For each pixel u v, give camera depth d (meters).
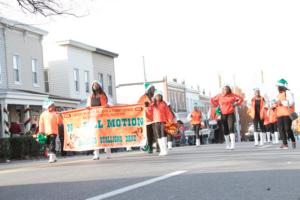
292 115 17.05
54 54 44.06
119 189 7.68
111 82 51.28
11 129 29.84
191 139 44.06
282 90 17.00
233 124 18.09
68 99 40.78
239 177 8.55
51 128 17.02
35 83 38.53
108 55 50.66
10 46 35.69
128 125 16.59
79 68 45.44
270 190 6.93
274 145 20.62
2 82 34.69
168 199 6.46
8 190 8.55
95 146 16.69
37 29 38.25
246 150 16.88
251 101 21.19
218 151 17.22
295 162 10.98
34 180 10.00
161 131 16.45
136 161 13.81
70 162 15.69
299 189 6.93
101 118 16.72
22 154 25.47
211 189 7.22
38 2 21.50
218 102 18.30
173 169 10.54
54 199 7.04
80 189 8.01
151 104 16.78
